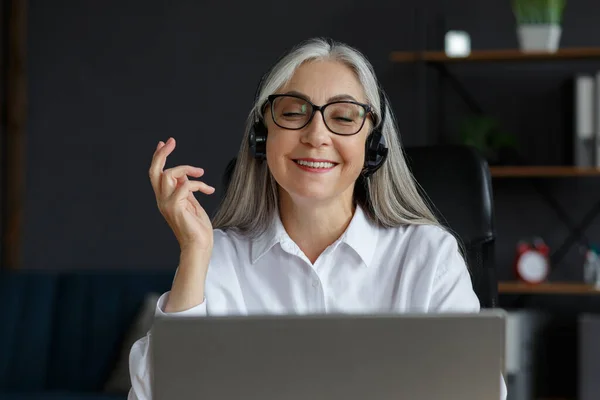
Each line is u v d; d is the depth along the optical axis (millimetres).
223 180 1938
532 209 4602
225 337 1084
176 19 4832
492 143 4441
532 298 4559
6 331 4258
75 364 4203
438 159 1990
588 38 4594
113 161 4863
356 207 1768
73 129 4883
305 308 1747
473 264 1937
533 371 4262
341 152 1600
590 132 4188
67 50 4887
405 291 1719
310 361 1076
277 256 1754
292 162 1613
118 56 4863
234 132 4793
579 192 4574
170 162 4820
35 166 4902
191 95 4816
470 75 4629
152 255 4836
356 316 1073
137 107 4844
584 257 4559
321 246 1757
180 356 1087
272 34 4770
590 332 4133
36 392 4012
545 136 4590
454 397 1063
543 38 4324
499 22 4621
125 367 3996
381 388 1068
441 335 1062
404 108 4656
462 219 1949
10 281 4355
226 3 4805
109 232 4867
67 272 4609
